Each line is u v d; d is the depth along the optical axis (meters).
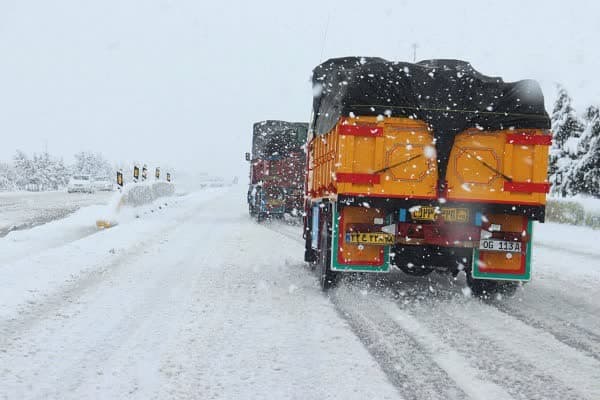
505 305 7.48
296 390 4.19
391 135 7.49
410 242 7.61
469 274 8.32
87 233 15.96
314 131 10.74
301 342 5.43
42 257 10.65
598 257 13.38
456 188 7.55
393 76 7.46
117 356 4.94
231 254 12.08
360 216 7.74
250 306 7.02
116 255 11.33
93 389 4.19
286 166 22.28
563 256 13.61
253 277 9.21
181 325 6.00
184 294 7.67
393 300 7.64
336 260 7.78
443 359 4.96
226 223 21.05
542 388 4.28
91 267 9.78
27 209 25.73
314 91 10.77
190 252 12.23
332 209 7.96
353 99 7.43
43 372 4.54
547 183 7.58
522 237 7.68
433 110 7.42
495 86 7.55
